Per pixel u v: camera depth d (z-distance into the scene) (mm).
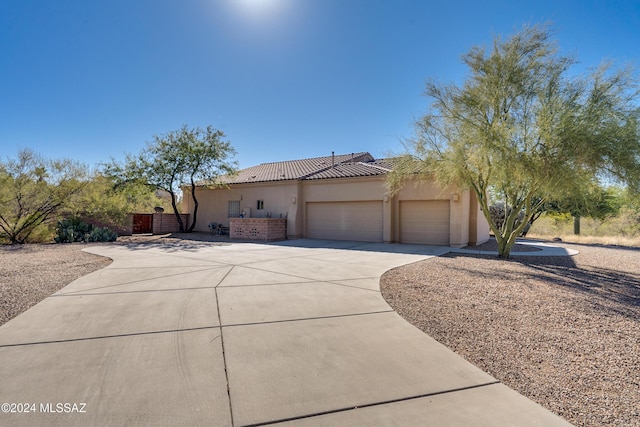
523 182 11836
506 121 11656
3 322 5184
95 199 18984
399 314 5750
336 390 3291
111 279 8328
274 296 6785
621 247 17938
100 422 2762
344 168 21641
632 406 3125
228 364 3822
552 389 3406
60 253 13266
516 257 13297
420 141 13938
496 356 4176
